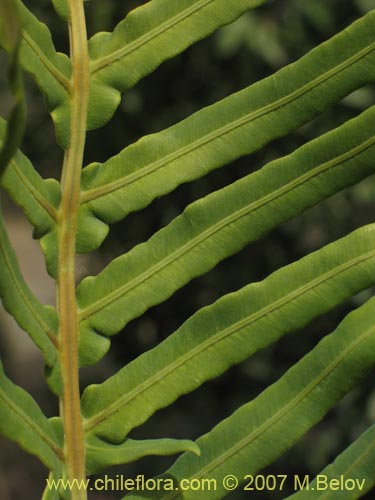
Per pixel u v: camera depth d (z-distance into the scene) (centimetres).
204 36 58
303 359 56
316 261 56
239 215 57
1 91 216
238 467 56
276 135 57
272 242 186
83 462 56
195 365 56
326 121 163
